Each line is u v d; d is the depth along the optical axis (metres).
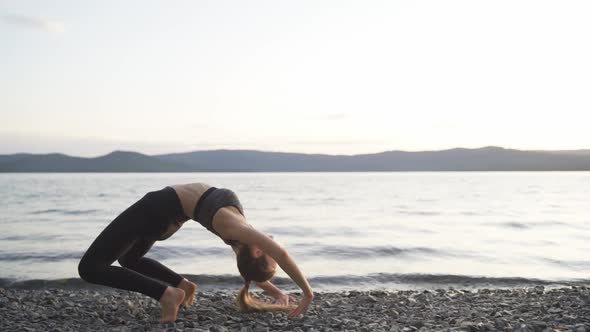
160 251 11.72
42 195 46.72
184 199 4.58
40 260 10.73
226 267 9.90
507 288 8.23
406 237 15.32
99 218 22.06
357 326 4.84
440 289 7.79
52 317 5.34
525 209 29.16
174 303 4.71
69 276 8.88
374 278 8.96
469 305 6.29
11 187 71.75
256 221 21.06
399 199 40.41
